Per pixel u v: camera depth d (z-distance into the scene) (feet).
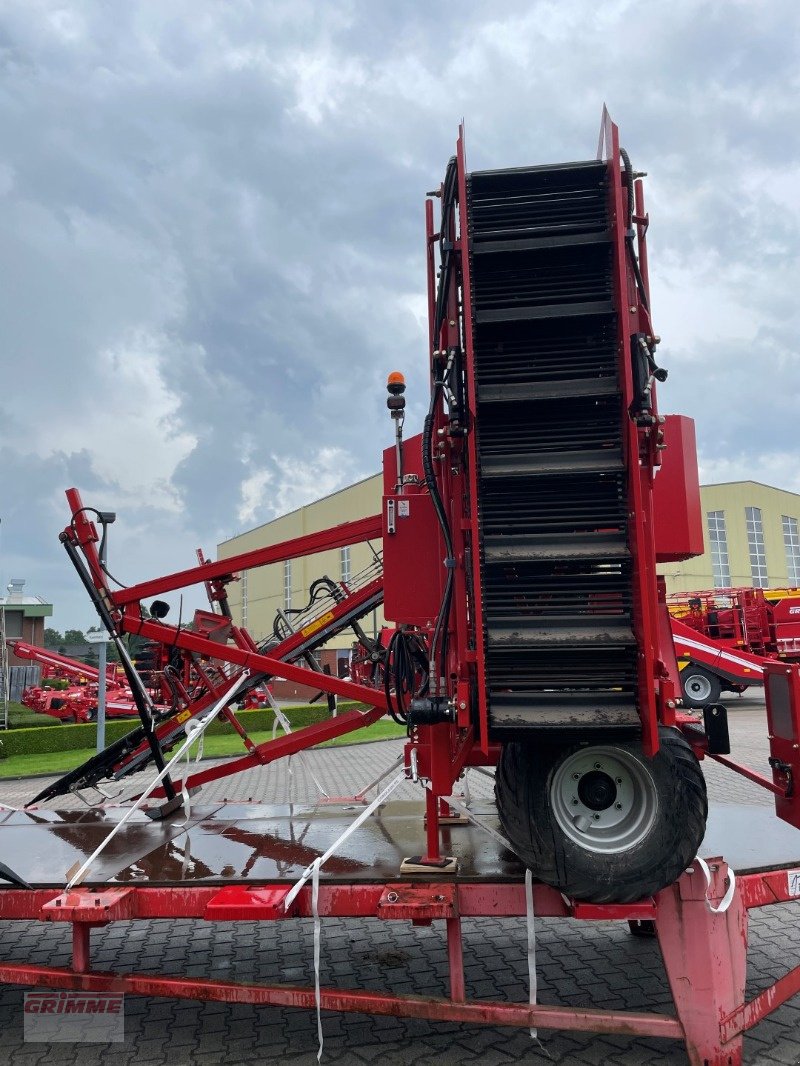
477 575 10.39
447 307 11.78
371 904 11.07
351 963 14.90
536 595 10.54
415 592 12.59
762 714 63.77
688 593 72.59
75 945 11.62
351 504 126.52
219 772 17.69
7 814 17.98
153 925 17.71
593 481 10.62
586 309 10.68
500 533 10.70
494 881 10.99
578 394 10.55
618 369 10.66
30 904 11.74
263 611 136.67
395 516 12.75
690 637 64.39
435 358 11.79
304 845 13.70
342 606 18.02
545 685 10.33
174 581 17.37
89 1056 11.46
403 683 14.60
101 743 45.21
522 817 10.48
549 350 10.84
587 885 10.18
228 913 10.49
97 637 45.80
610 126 10.69
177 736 18.70
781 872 11.77
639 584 10.03
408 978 14.02
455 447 11.18
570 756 10.48
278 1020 12.67
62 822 16.87
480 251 10.83
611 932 16.33
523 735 10.23
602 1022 10.21
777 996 11.05
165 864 12.64
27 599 127.95
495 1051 11.28
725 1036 10.21
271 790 34.96
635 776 10.46
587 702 10.25
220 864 12.51
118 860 13.05
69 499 17.07
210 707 18.65
